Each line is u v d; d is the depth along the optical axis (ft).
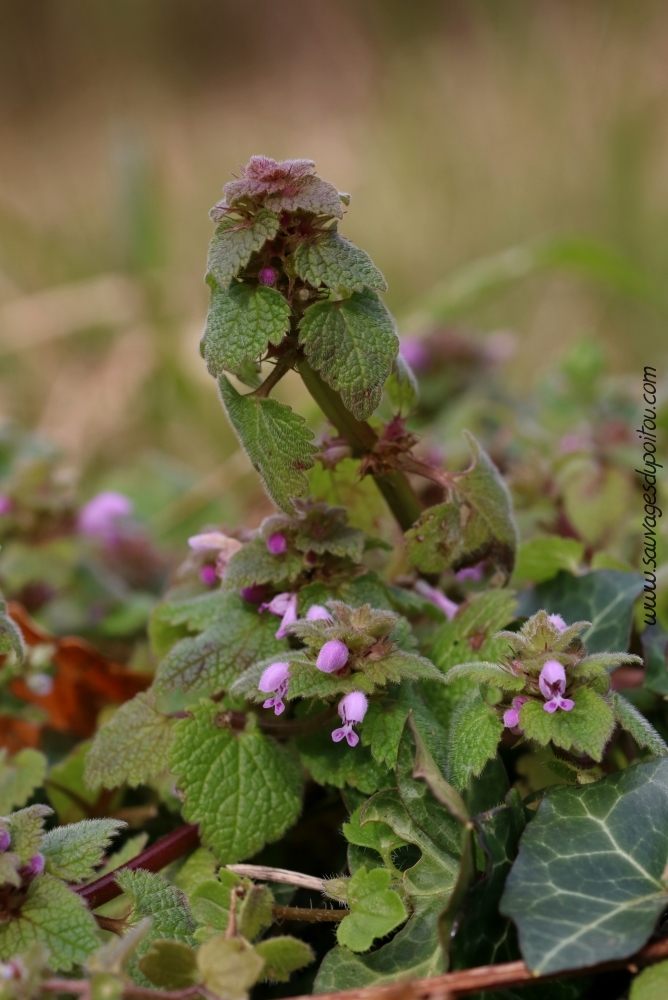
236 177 1.13
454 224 3.54
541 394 2.00
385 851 1.11
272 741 1.15
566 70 3.44
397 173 3.71
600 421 1.75
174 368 2.64
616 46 3.37
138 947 1.07
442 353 2.09
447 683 1.14
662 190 3.20
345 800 1.13
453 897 1.03
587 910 1.04
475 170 3.55
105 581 1.59
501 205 3.47
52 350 2.92
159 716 1.18
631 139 3.23
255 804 1.13
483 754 1.09
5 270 3.52
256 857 1.18
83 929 1.04
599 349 1.94
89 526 1.60
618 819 1.08
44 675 1.32
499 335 2.21
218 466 2.61
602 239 3.22
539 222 3.35
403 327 2.41
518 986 1.04
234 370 1.15
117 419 2.53
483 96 3.64
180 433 2.67
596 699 1.07
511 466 1.55
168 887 1.09
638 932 1.02
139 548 1.78
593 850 1.07
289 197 1.09
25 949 1.03
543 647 1.08
